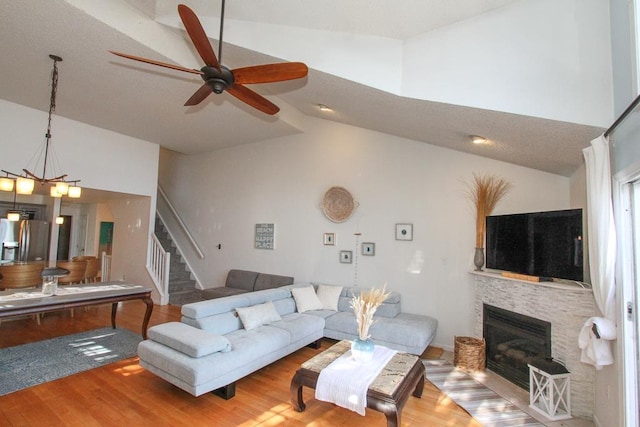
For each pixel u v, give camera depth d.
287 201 6.21
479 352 3.73
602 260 2.36
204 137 6.42
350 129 5.54
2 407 2.71
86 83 4.18
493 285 3.86
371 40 3.12
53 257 7.01
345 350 3.18
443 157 4.67
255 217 6.64
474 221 4.40
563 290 3.02
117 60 3.64
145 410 2.73
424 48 2.94
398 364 2.87
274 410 2.81
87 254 8.97
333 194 5.60
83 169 5.59
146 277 6.67
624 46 2.14
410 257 4.83
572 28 2.42
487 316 3.93
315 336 4.18
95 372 3.40
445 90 2.81
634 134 2.01
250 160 6.81
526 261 3.47
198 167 7.73
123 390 3.04
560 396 2.80
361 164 5.38
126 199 7.20
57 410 2.69
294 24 3.17
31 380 3.17
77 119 5.45
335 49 3.17
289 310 4.62
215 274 7.18
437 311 4.57
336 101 4.18
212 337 3.01
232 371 2.94
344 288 5.06
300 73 2.51
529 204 4.06
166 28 3.55
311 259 5.81
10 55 3.53
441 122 3.46
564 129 2.58
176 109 5.01
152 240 6.73
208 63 2.47
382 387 2.46
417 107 3.21
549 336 3.13
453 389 3.29
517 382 3.39
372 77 3.08
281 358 3.94
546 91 2.47
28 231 7.26
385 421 2.71
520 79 2.55
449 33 2.83
